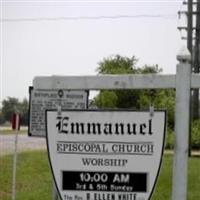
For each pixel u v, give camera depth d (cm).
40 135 872
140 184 485
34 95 848
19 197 1631
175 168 475
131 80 493
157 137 483
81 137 495
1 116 9444
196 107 4491
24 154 3089
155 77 487
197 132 4400
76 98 808
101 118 491
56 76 511
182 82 479
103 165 491
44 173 2294
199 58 4116
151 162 484
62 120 497
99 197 490
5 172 2266
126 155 487
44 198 1609
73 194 494
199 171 2430
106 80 498
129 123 487
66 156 496
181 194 472
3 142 4397
